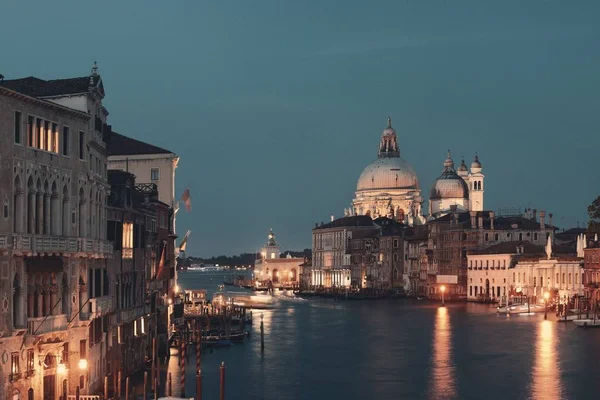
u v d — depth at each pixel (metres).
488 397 81.69
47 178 60.41
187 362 100.75
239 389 84.81
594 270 172.62
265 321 168.12
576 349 113.94
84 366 64.06
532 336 130.62
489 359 105.69
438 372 95.94
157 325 98.25
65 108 62.22
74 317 63.56
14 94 56.06
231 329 140.00
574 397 81.50
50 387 61.53
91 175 67.38
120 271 77.75
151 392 77.69
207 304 161.88
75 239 63.28
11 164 56.06
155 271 95.69
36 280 59.53
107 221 74.50
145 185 98.19
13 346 56.50
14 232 56.50
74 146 64.44
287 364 101.75
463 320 164.62
